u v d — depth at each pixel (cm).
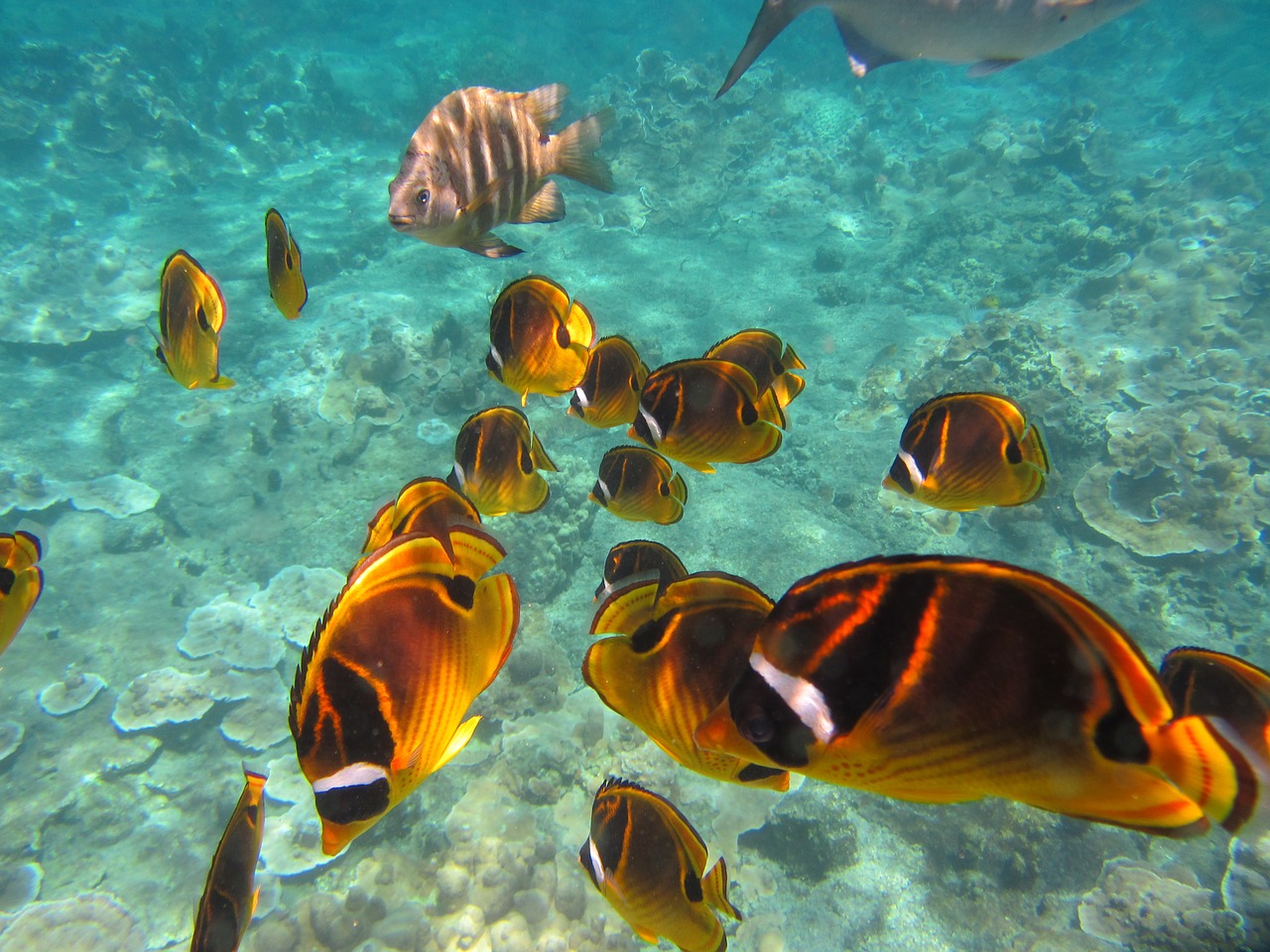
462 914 159
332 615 39
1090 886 192
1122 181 579
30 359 362
